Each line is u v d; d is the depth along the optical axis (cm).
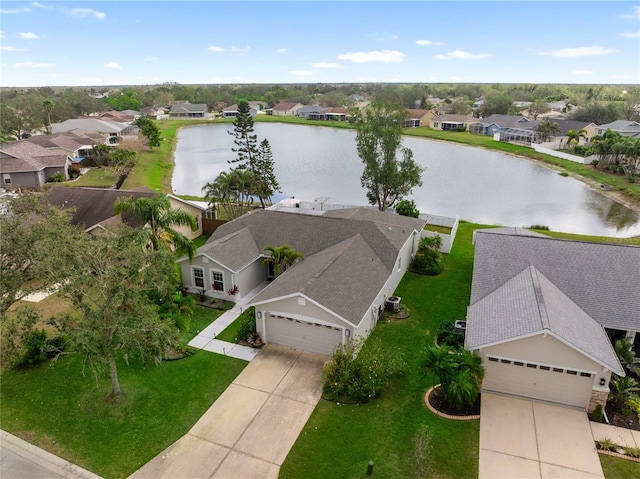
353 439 1498
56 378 1836
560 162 7612
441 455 1422
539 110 13625
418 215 3919
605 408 1634
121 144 7925
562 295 1936
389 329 2209
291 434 1528
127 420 1600
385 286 2355
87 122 9188
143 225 2580
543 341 1583
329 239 2698
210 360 1955
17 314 1802
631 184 5988
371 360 1803
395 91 18138
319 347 1991
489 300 1978
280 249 2528
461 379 1564
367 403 1675
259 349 2041
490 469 1371
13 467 1405
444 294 2608
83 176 6138
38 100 12319
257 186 4272
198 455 1447
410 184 4222
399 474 1355
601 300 1917
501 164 7831
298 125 13650
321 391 1747
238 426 1567
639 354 1878
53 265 1544
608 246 2167
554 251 2197
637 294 1905
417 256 2977
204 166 7650
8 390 1766
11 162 5428
